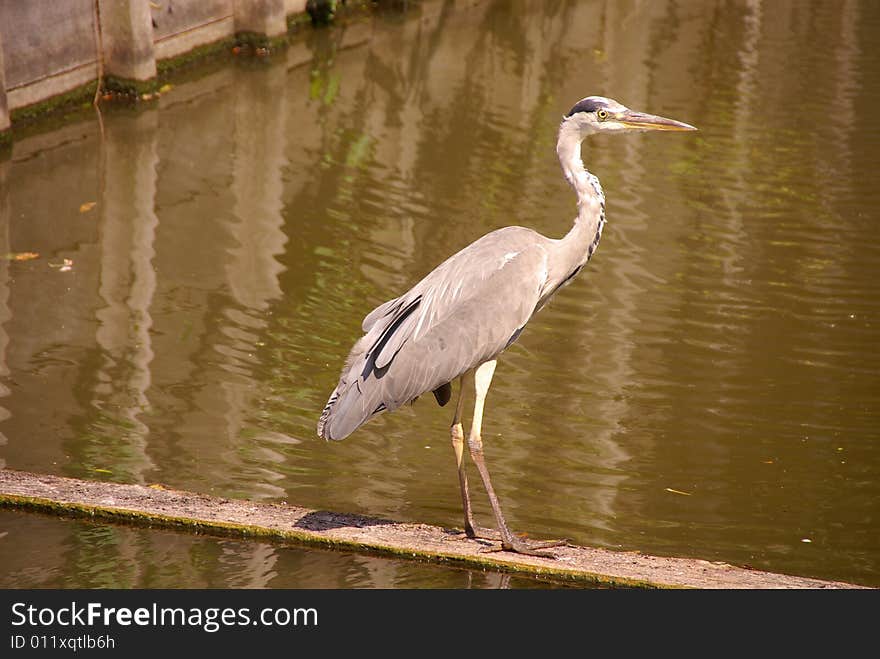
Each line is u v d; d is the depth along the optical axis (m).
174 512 8.81
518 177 18.50
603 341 13.40
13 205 16.97
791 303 14.47
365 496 10.05
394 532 8.80
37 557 8.29
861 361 13.02
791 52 25.86
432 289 8.78
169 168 18.62
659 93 22.84
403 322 8.70
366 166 18.88
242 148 19.55
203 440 10.96
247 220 16.64
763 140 20.39
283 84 23.11
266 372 12.47
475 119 21.25
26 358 12.55
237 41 24.78
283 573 8.18
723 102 22.36
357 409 8.55
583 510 9.98
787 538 9.66
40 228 16.20
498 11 29.17
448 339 8.63
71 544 8.47
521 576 8.21
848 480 10.63
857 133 20.77
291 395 11.98
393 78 23.62
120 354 12.73
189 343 13.06
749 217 17.19
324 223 16.56
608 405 11.97
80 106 21.19
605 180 18.48
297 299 14.25
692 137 20.50
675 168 19.09
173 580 8.05
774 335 13.63
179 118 21.00
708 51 25.86
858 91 23.08
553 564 8.24
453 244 15.91
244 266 15.16
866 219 17.17
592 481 10.51
